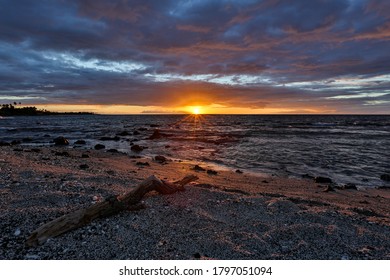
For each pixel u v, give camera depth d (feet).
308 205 25.32
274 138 108.17
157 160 58.59
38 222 16.37
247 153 70.59
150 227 16.62
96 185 25.25
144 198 21.84
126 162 53.01
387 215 23.70
